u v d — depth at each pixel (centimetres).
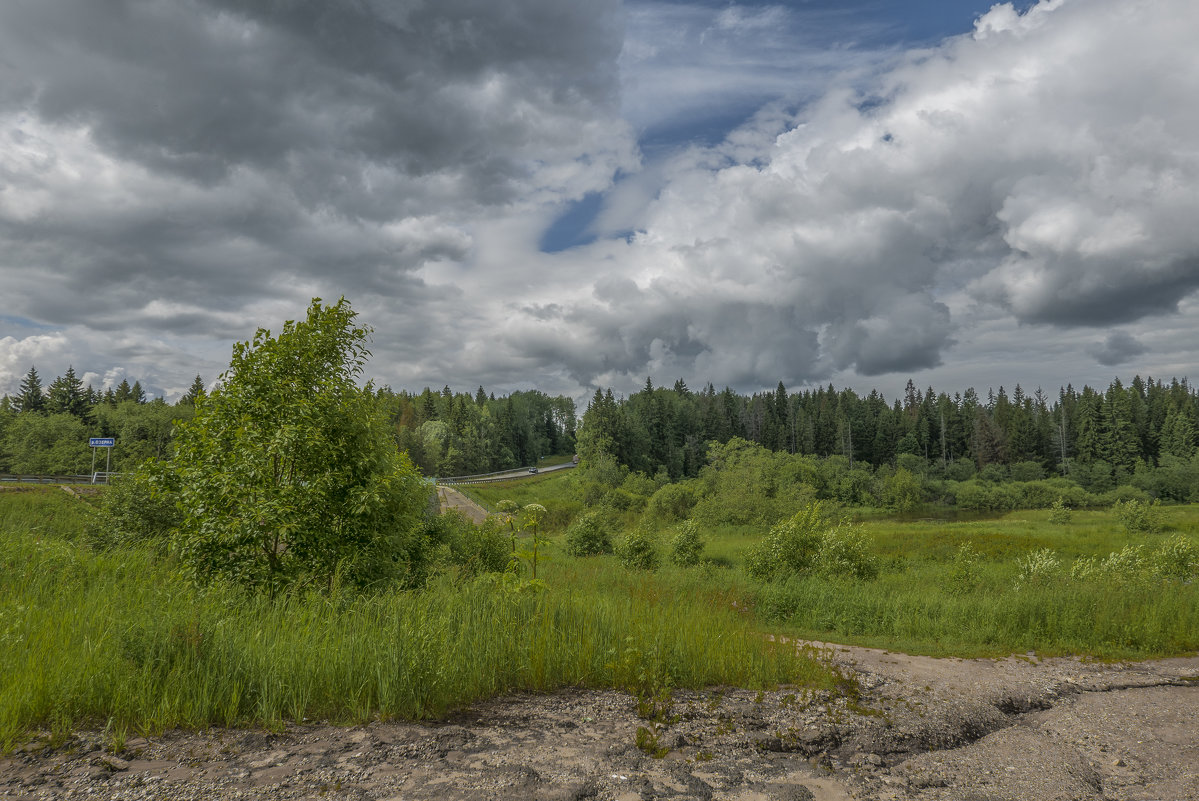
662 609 912
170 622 514
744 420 14075
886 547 3108
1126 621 1062
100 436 8181
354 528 846
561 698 565
